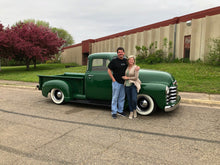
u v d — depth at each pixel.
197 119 4.69
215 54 12.51
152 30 17.47
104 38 26.00
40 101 6.93
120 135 3.72
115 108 4.84
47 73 16.39
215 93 7.24
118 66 4.61
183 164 2.69
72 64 32.38
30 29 20.67
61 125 4.32
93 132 3.89
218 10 12.62
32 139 3.56
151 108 4.81
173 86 4.82
